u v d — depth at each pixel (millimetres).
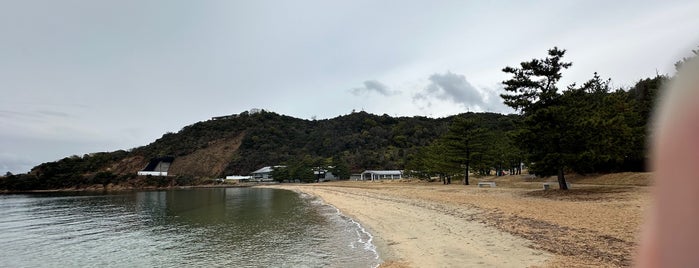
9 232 27672
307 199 52188
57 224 31859
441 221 21812
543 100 29359
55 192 99750
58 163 130000
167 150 168625
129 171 147125
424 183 68000
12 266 17672
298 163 129875
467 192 37625
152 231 26672
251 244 19938
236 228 26109
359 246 17766
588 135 26781
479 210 23750
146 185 124562
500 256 13352
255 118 198250
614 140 27766
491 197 30719
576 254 12562
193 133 187375
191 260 17203
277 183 127875
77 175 121438
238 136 183250
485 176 69625
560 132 27719
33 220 34844
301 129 195750
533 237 15461
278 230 24281
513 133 29719
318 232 22703
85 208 47094
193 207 45812
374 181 98938
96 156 150750
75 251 20531
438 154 57656
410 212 27203
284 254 17156
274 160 156250
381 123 187625
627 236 13883
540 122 28016
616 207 19812
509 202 25984
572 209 20484
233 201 54312
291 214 33562
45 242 23547
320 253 16891
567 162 27203
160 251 19594
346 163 133875
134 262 17500
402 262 14125
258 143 172625
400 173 115125
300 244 19250
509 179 57000
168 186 126000
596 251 12625
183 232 25469
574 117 27594
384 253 15852
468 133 50375
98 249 20891
